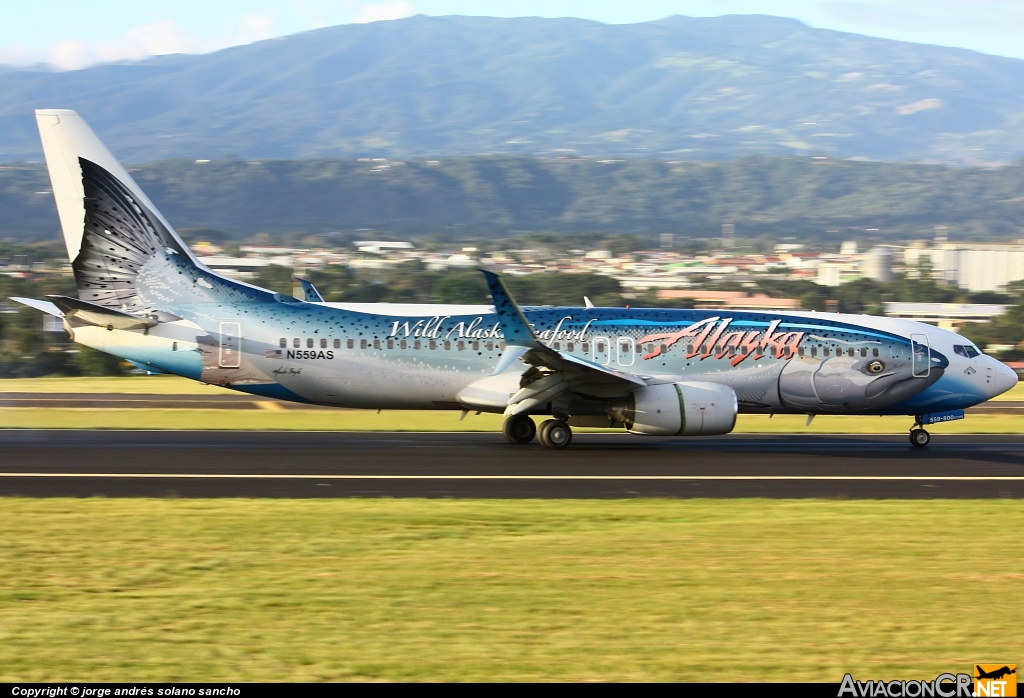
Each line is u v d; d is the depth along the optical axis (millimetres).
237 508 69125
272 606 47000
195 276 106375
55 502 70438
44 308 106938
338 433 117062
